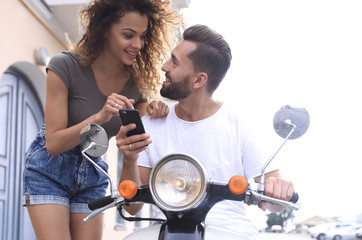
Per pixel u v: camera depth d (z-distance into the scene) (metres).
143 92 2.66
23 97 5.85
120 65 2.50
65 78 2.38
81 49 2.44
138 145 1.75
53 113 2.35
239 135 2.07
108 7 2.33
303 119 1.60
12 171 5.64
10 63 5.20
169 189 1.45
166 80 2.16
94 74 2.47
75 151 2.50
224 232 1.56
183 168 1.44
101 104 2.51
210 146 2.07
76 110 2.46
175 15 2.62
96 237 2.62
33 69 5.76
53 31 6.14
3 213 5.46
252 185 1.65
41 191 2.43
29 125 6.00
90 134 1.59
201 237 1.50
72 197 2.57
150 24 2.55
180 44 2.15
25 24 5.48
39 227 2.41
